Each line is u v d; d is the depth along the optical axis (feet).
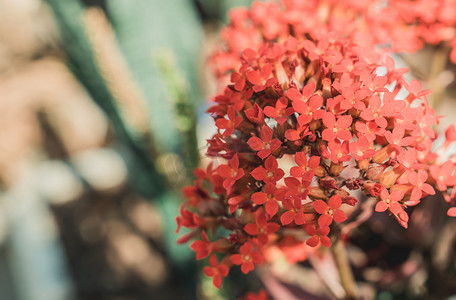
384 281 1.27
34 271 2.66
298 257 1.10
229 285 1.38
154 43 1.70
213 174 0.96
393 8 1.23
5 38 3.38
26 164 3.38
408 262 1.26
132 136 1.58
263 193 0.86
